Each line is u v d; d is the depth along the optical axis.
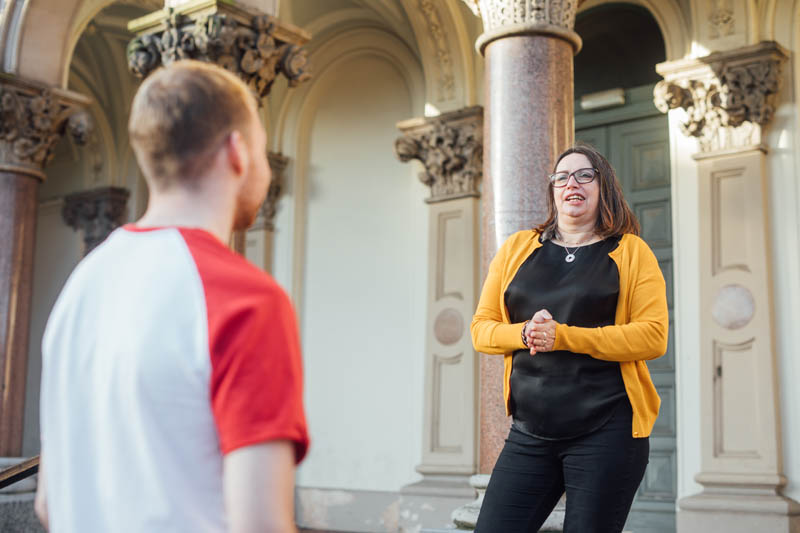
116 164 12.53
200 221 1.37
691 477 7.59
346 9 10.66
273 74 6.03
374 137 10.67
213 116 1.37
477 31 9.33
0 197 8.42
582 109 9.25
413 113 10.26
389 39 10.55
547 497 2.78
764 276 7.35
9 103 8.25
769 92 7.43
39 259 13.52
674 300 7.97
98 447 1.25
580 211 2.94
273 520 1.13
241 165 1.40
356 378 10.28
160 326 1.23
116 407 1.23
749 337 7.35
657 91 7.84
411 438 9.65
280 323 1.23
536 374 2.77
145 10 10.81
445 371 9.21
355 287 10.49
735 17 7.77
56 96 8.55
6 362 8.31
